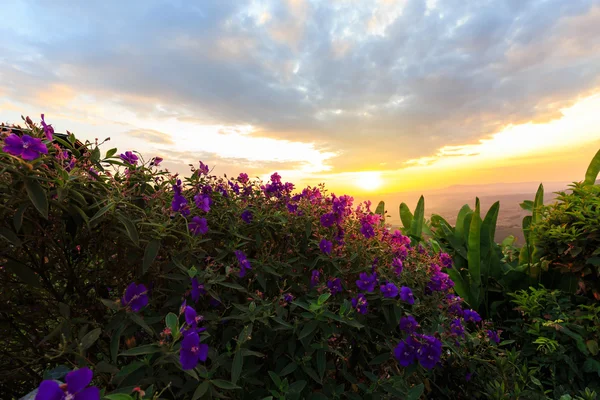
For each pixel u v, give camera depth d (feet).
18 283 4.85
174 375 4.17
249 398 5.16
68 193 4.39
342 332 6.15
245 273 6.03
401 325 6.33
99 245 5.20
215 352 4.59
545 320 10.50
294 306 5.79
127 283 5.45
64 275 5.17
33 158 3.93
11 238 3.93
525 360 9.90
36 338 5.02
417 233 14.14
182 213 5.47
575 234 10.88
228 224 6.82
